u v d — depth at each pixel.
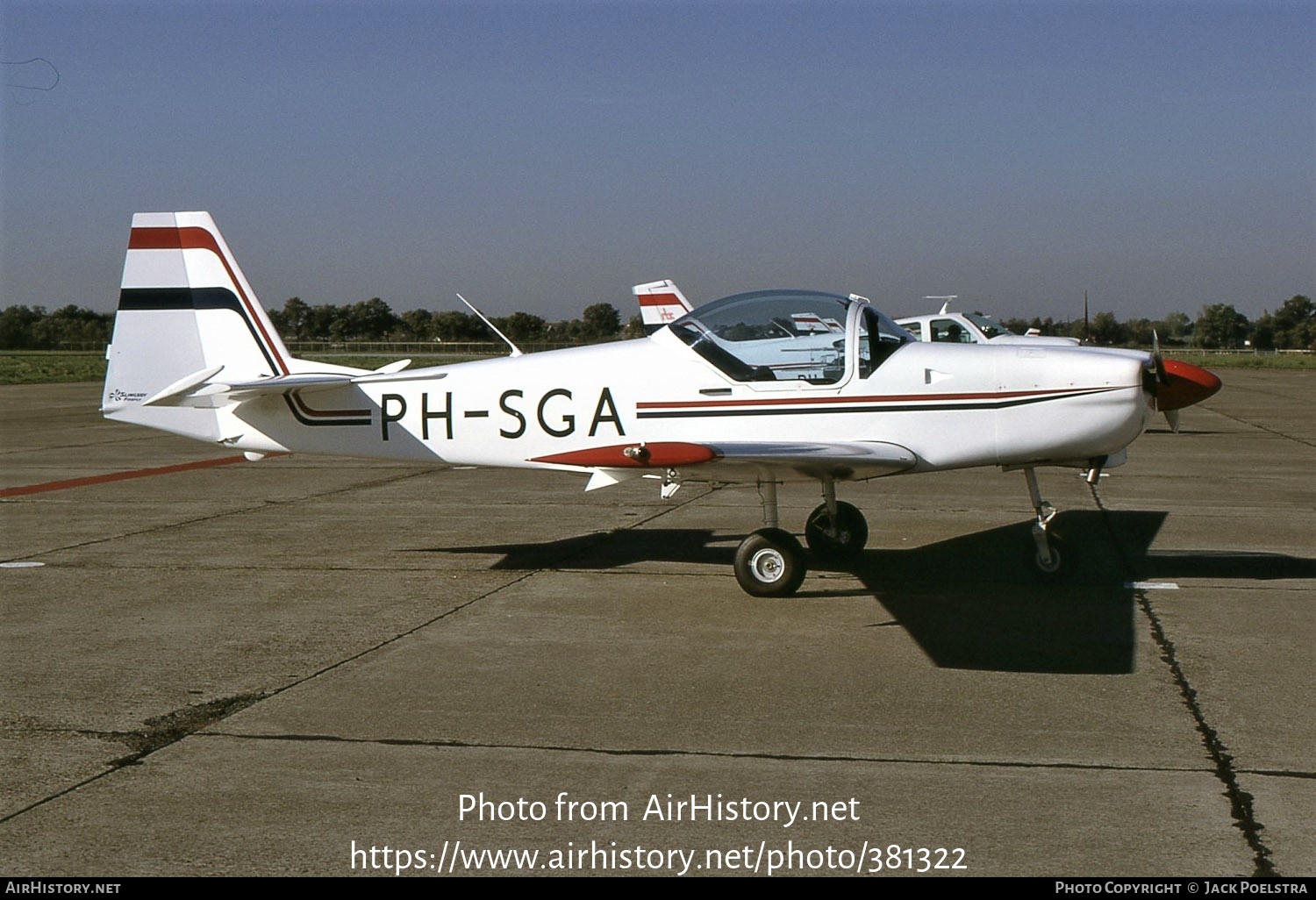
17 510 10.44
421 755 4.12
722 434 7.23
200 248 8.18
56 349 108.75
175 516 10.03
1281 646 5.51
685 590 6.89
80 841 3.43
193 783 3.87
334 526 9.39
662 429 7.32
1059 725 4.39
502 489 11.65
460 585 7.07
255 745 4.23
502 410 7.59
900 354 7.04
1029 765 3.98
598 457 6.06
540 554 8.10
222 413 8.09
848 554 7.77
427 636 5.82
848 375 7.02
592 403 7.42
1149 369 6.92
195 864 3.28
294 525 9.50
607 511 10.08
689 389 7.27
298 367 8.20
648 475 7.13
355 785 3.85
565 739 4.28
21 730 4.41
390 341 86.06
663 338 7.36
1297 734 4.27
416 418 7.75
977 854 3.31
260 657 5.44
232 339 8.20
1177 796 3.69
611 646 5.61
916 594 6.74
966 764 3.99
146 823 3.56
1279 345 108.12
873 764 4.00
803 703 4.70
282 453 8.08
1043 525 7.02
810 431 7.10
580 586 7.03
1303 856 3.28
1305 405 25.25
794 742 4.23
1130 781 3.83
